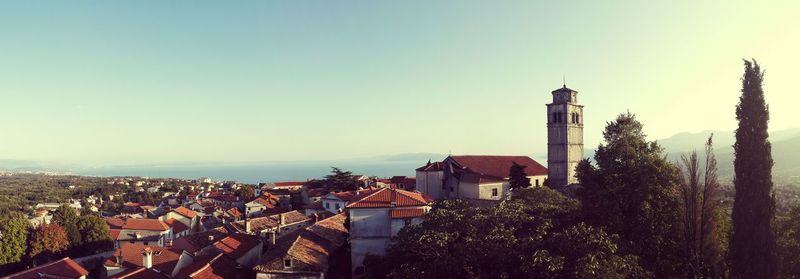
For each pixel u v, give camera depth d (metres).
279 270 50.19
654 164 46.38
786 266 39.41
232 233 75.06
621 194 44.62
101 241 93.62
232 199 155.38
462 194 91.50
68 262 62.72
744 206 38.69
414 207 58.81
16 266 80.50
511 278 38.16
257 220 90.38
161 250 63.31
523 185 88.56
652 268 41.03
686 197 43.06
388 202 59.34
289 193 153.25
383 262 50.03
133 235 96.25
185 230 108.50
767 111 38.91
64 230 88.69
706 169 43.41
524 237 40.28
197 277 49.75
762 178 38.28
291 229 89.69
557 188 94.69
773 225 38.06
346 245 65.62
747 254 37.94
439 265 39.91
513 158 104.62
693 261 41.91
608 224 44.03
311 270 49.91
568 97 94.88
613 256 35.41
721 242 44.62
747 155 38.94
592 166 51.59
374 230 58.72
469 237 41.03
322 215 96.62
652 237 42.34
